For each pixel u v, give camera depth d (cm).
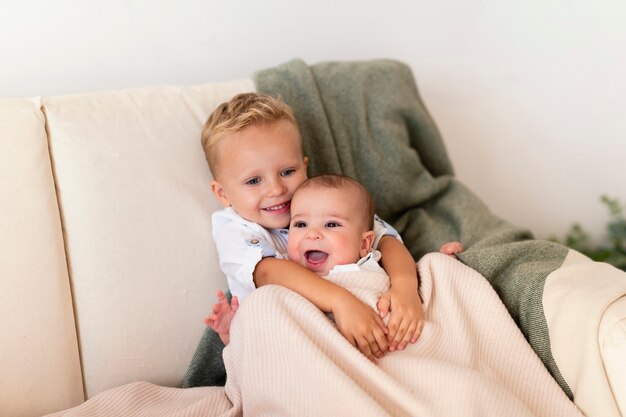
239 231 123
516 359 109
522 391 106
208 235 126
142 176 121
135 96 126
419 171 151
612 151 186
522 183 191
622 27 173
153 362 121
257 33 161
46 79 142
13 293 109
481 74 180
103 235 117
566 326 104
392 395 97
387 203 147
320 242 117
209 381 126
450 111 183
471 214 143
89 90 147
